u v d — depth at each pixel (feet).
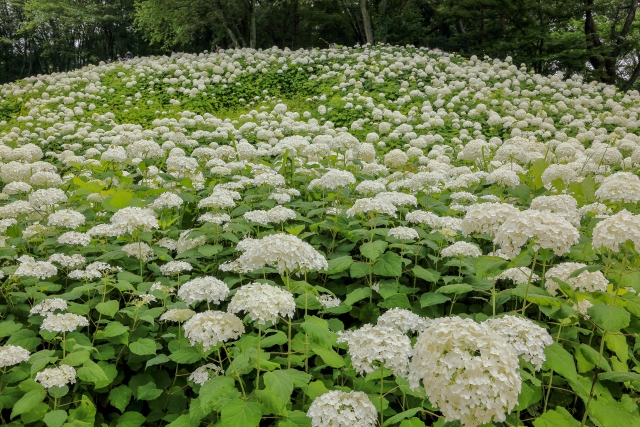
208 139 34.60
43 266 11.96
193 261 13.92
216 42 116.67
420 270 12.55
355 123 42.01
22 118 48.26
